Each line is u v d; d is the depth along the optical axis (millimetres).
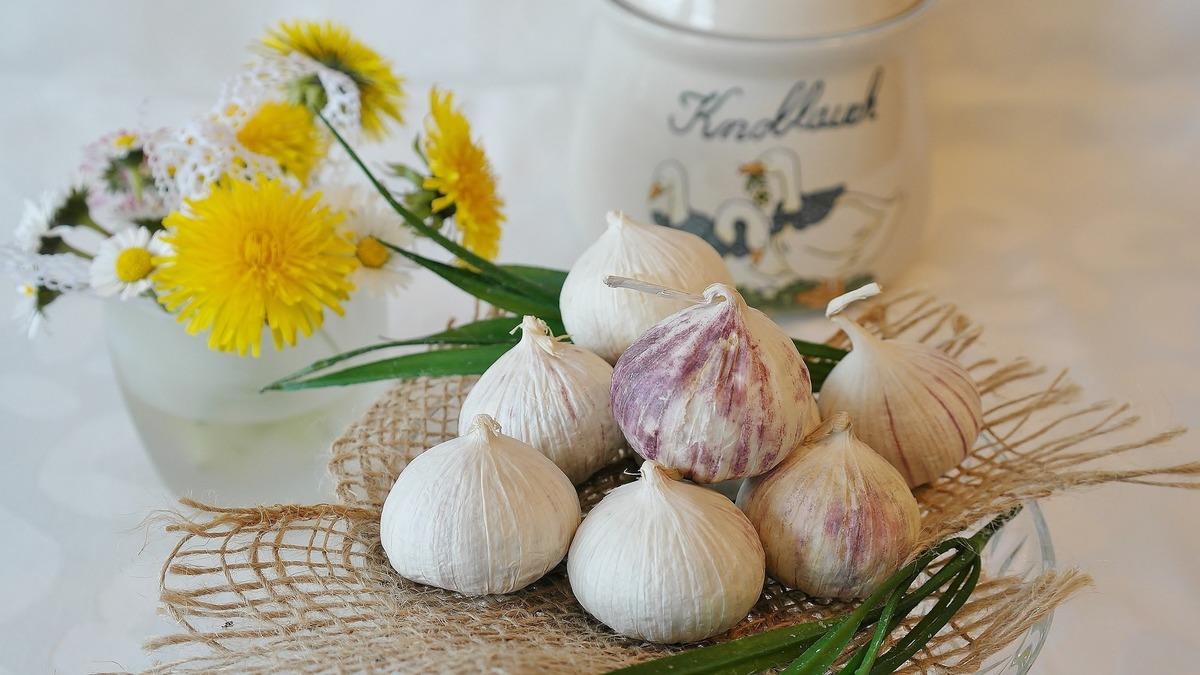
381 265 394
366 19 612
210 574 352
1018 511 355
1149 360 470
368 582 334
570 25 616
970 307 496
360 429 374
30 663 384
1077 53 585
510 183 573
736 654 309
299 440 406
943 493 366
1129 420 387
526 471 324
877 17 431
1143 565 410
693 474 324
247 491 411
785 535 328
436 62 618
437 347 443
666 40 429
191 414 398
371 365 369
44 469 439
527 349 345
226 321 359
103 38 603
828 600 338
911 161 461
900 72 443
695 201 454
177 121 588
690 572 313
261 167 385
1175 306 493
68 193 403
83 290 390
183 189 380
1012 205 552
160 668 313
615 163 460
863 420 351
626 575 314
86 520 423
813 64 425
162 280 365
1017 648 332
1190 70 582
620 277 326
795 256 459
